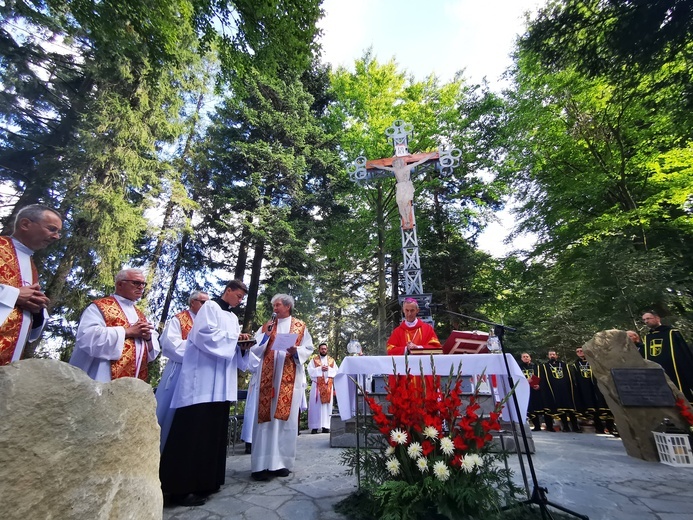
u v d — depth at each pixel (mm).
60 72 10484
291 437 3943
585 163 12773
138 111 9820
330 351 19953
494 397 4504
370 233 15492
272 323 4316
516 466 4211
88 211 8609
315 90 18281
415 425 2625
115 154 9242
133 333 2992
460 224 17938
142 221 9727
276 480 3650
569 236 13414
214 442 3209
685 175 9977
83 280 9102
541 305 12984
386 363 3090
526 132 12719
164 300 14070
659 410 4660
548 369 8750
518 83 12492
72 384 1335
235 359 3758
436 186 16656
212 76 12250
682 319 9312
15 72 9344
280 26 5910
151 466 1501
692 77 5820
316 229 14961
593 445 5766
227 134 15141
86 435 1298
